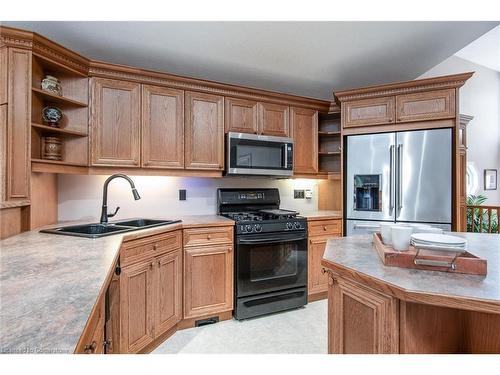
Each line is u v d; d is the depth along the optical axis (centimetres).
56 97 208
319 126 369
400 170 280
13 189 182
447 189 262
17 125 183
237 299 252
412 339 100
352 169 303
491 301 82
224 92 282
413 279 100
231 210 317
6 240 163
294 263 277
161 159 254
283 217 283
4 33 179
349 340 120
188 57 257
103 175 260
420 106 273
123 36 220
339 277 125
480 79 605
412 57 263
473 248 142
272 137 298
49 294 84
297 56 258
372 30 217
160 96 254
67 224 224
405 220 278
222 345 212
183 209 302
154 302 206
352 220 303
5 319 68
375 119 291
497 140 638
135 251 189
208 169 275
